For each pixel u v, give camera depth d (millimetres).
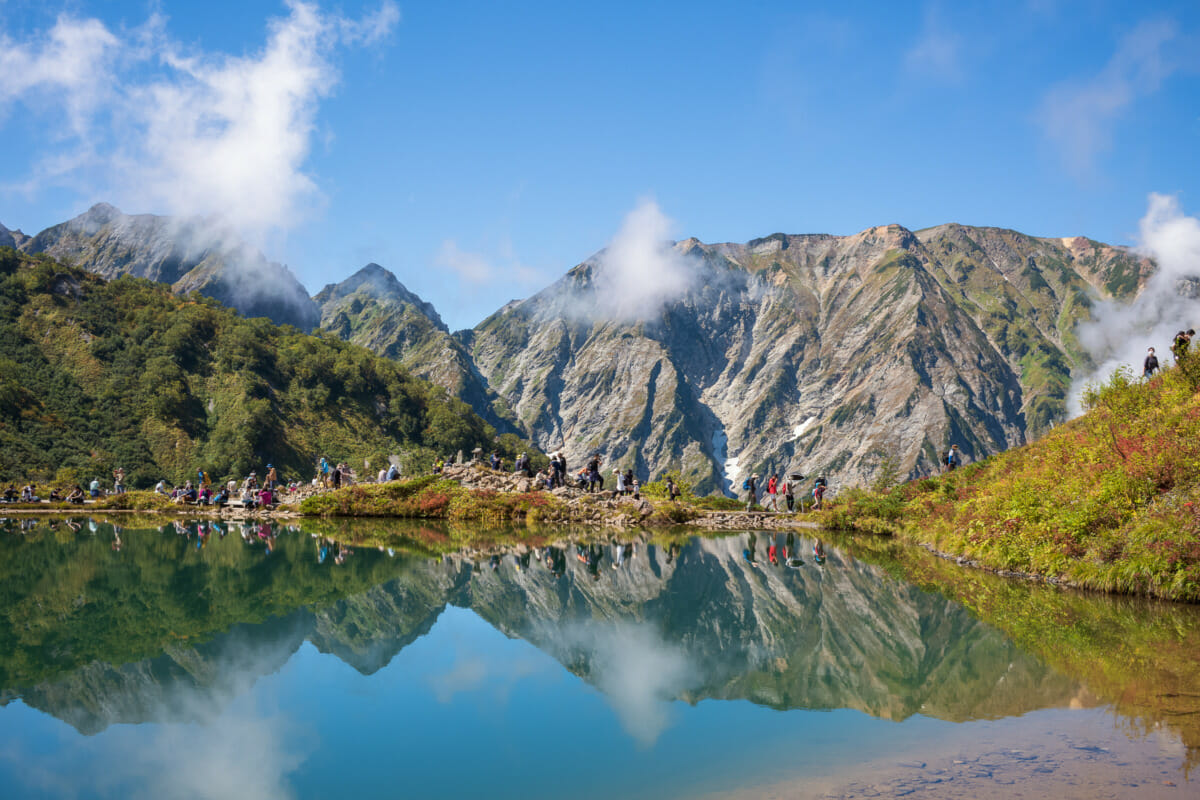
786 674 12898
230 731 10172
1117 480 21859
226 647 14922
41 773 8625
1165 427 23562
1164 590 18406
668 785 7961
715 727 9969
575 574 25594
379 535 39219
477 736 9812
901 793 7395
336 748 9367
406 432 197500
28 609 18703
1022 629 15688
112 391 144500
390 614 18422
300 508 52344
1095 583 20203
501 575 25062
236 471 140375
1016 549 24422
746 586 22953
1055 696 10781
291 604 19484
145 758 9078
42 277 162125
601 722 10336
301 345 195625
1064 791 7258
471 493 51656
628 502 49969
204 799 7871
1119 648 13609
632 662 13961
